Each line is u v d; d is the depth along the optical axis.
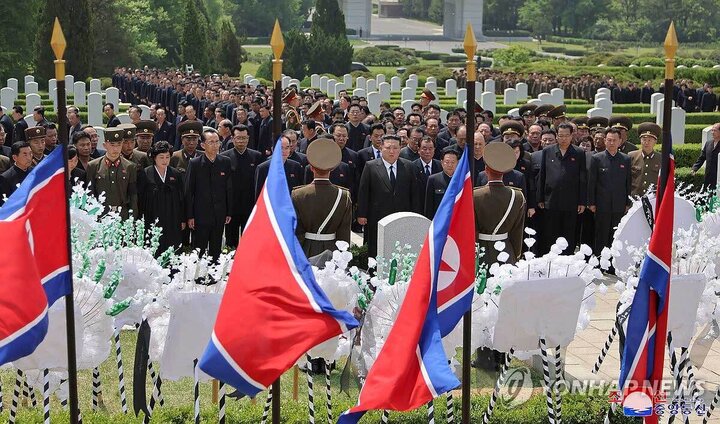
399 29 148.12
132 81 52.12
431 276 8.78
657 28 132.25
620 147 20.89
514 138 18.83
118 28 74.69
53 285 8.44
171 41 86.56
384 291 10.64
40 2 64.38
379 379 8.76
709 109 48.78
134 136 18.78
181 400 12.02
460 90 46.03
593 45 132.25
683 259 11.80
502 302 10.19
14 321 8.29
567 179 18.70
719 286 11.35
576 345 14.16
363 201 17.42
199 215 17.33
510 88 50.09
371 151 19.75
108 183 16.73
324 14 82.25
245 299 8.30
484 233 14.05
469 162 8.87
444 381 8.52
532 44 134.88
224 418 9.66
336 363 13.16
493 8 150.12
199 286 10.66
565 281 10.28
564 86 53.59
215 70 77.56
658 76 64.44
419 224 13.02
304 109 29.19
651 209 12.05
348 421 8.88
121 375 10.73
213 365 8.23
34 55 63.69
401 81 66.12
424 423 10.53
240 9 126.31
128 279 11.30
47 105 48.25
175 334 10.00
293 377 12.27
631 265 11.59
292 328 8.23
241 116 27.22
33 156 17.83
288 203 8.53
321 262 11.67
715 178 23.05
